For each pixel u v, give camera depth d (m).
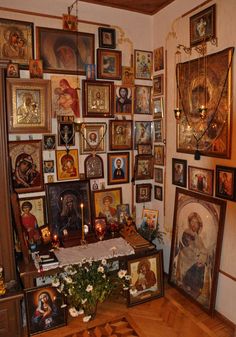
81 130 3.03
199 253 2.77
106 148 3.21
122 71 3.18
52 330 2.52
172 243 3.12
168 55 3.07
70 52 2.92
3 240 2.36
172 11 2.97
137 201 3.42
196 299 2.79
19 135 2.80
